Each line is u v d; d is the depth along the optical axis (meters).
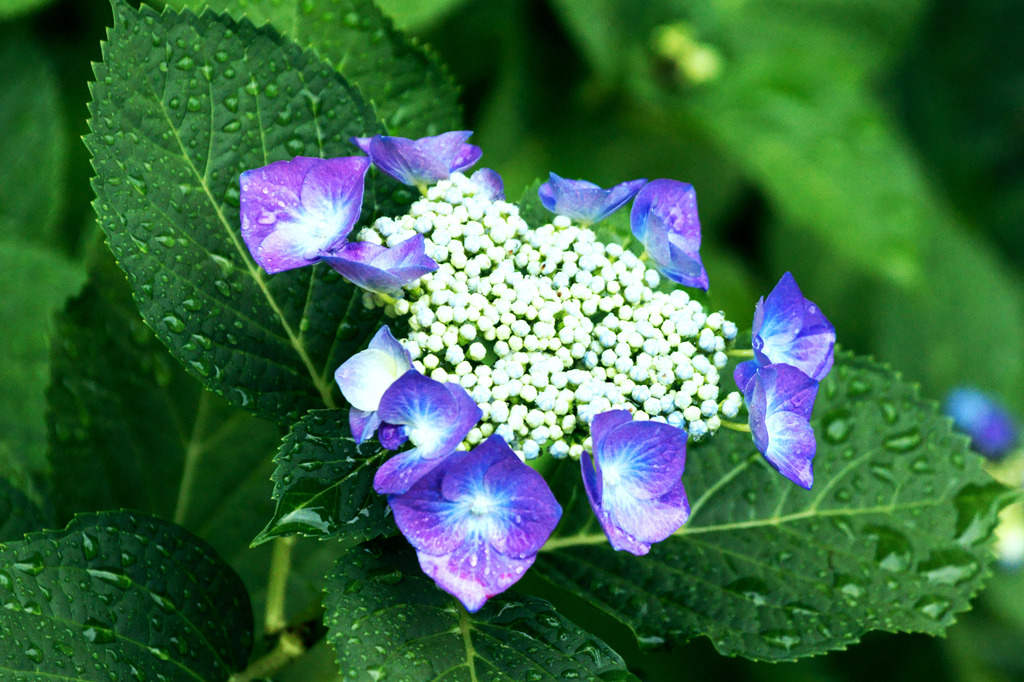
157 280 0.75
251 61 0.76
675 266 0.76
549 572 0.79
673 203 0.77
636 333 0.74
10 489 0.80
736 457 0.80
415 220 0.75
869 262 1.06
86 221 1.04
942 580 0.78
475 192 0.76
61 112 1.06
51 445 0.81
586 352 0.74
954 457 0.79
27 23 0.98
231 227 0.76
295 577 0.86
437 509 0.71
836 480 0.80
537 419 0.73
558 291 0.75
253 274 0.76
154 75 0.75
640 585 0.79
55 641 0.73
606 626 0.98
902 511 0.79
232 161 0.76
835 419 0.80
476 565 0.71
